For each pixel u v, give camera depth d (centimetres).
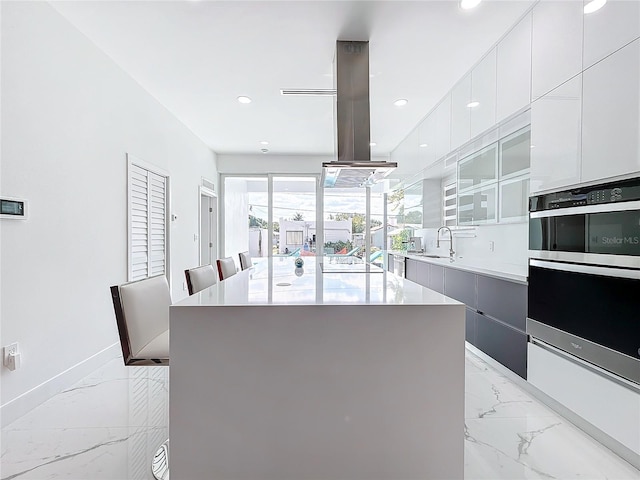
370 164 282
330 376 151
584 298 193
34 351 233
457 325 152
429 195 508
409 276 494
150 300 188
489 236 375
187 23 267
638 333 162
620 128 172
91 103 293
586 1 194
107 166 317
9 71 214
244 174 700
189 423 149
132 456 180
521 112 261
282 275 248
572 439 195
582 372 195
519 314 251
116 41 292
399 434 153
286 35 282
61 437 197
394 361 152
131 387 265
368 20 262
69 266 266
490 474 167
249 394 150
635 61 164
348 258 425
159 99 416
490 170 319
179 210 492
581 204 196
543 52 233
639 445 164
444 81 366
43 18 240
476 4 244
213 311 148
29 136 229
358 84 291
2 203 208
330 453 152
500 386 261
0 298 208
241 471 150
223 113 462
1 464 173
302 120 490
